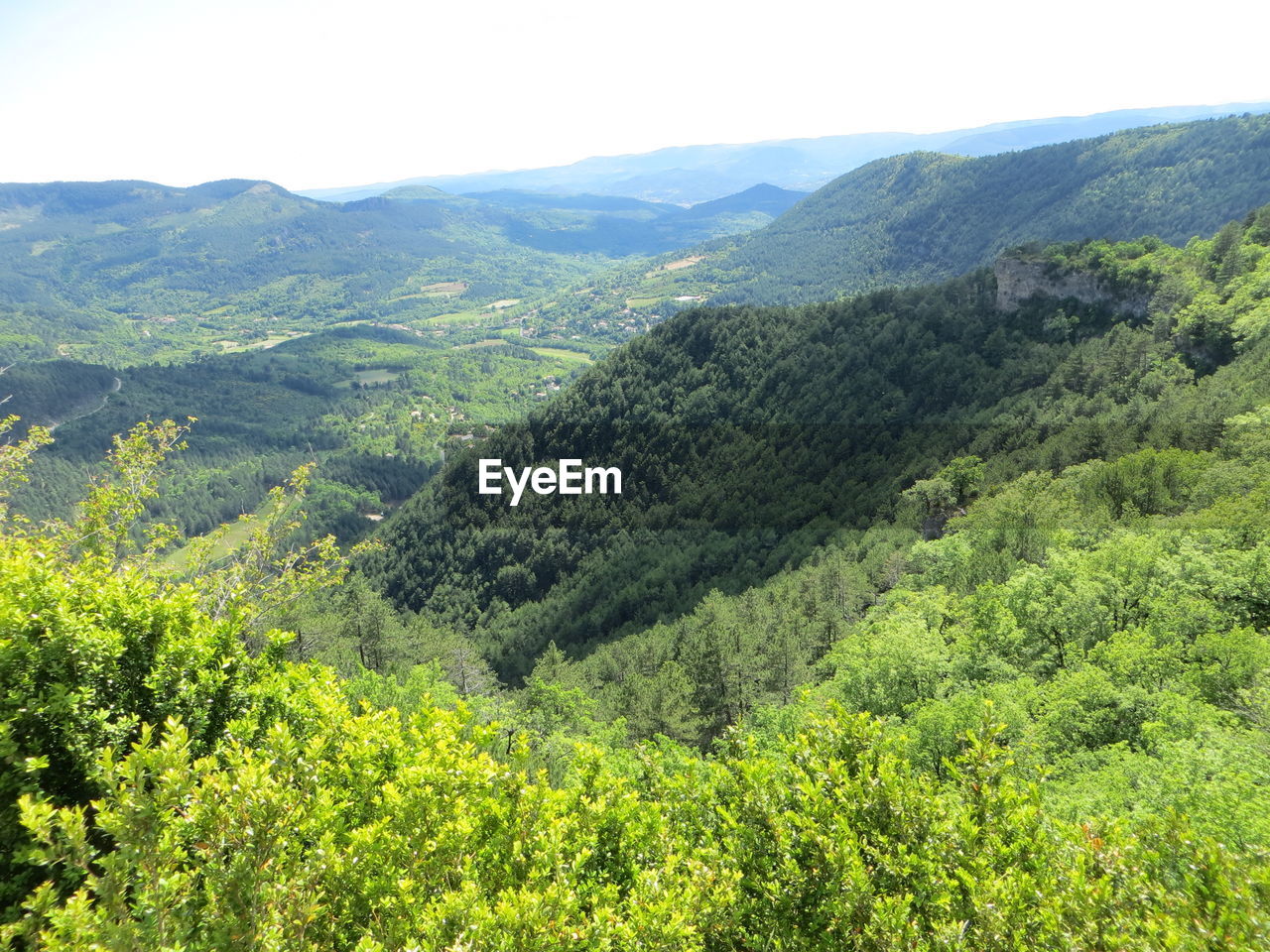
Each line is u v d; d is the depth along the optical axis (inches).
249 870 371.6
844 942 477.7
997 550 2573.8
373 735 538.3
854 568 3469.5
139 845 351.9
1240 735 1067.9
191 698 532.7
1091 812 904.9
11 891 409.1
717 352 7219.5
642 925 429.7
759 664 2561.5
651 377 7377.0
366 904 430.0
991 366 5413.4
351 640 3046.3
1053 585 1843.0
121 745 469.4
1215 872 477.1
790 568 4288.9
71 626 500.7
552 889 418.0
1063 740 1289.4
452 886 459.2
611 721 2576.3
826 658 2292.1
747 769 598.5
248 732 502.9
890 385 5876.0
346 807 480.4
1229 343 3932.1
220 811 375.2
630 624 4645.7
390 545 6756.9
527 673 4360.2
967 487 3782.0
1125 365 4362.7
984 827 539.8
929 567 2861.7
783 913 508.4
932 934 458.0
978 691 1384.1
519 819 505.0
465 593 6038.4
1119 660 1397.6
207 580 1132.5
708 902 486.3
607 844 565.6
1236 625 1497.3
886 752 625.0
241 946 354.3
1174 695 1222.3
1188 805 810.2
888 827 545.0
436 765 510.9
